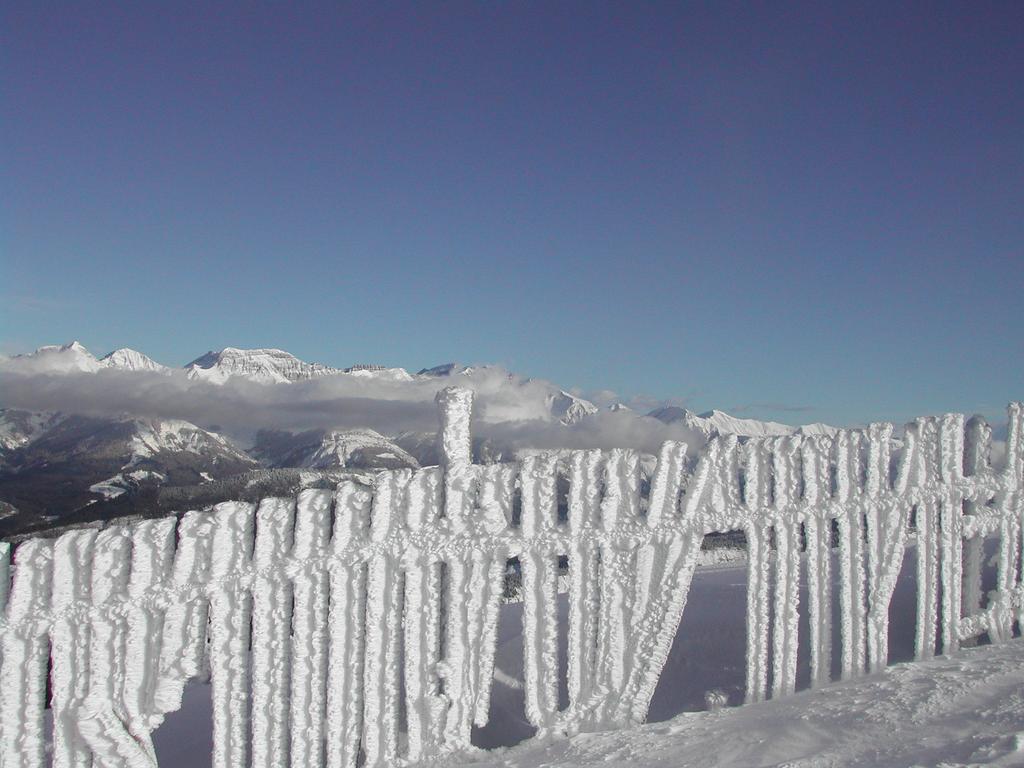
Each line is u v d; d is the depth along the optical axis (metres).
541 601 5.11
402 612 4.96
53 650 4.31
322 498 4.82
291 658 4.73
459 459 5.07
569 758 4.52
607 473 5.27
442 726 4.91
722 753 4.18
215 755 4.57
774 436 5.70
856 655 5.77
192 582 4.54
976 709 4.17
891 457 6.28
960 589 6.21
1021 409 6.52
